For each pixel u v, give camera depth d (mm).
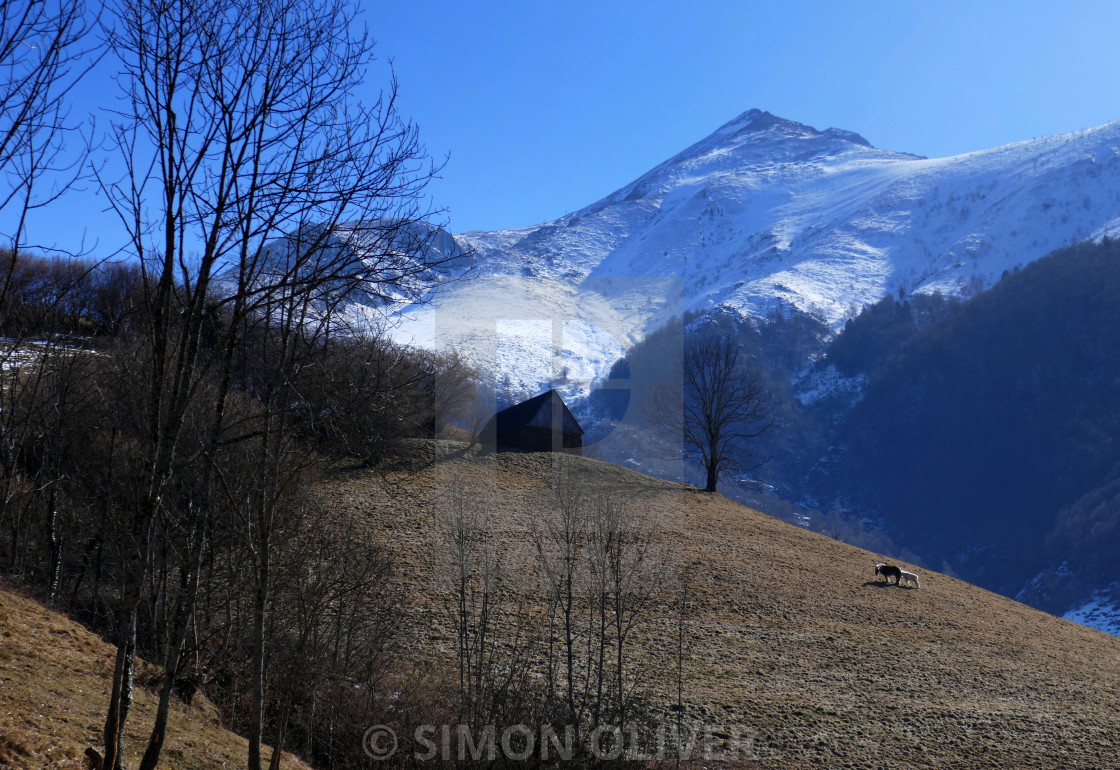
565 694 14023
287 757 12273
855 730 17234
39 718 8812
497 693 11938
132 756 8883
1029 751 17453
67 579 19500
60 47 6078
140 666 12930
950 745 17281
